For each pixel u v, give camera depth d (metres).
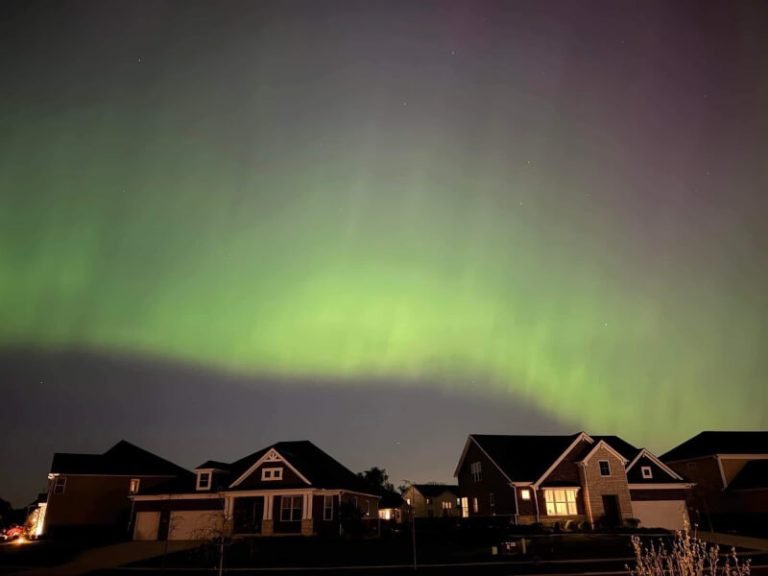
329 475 44.09
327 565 28.33
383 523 42.81
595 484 41.53
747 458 48.34
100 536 46.09
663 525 43.09
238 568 28.19
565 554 29.42
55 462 51.00
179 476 52.12
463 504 50.22
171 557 32.81
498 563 27.31
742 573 8.19
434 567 26.95
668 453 55.25
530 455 46.34
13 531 49.78
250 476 41.44
